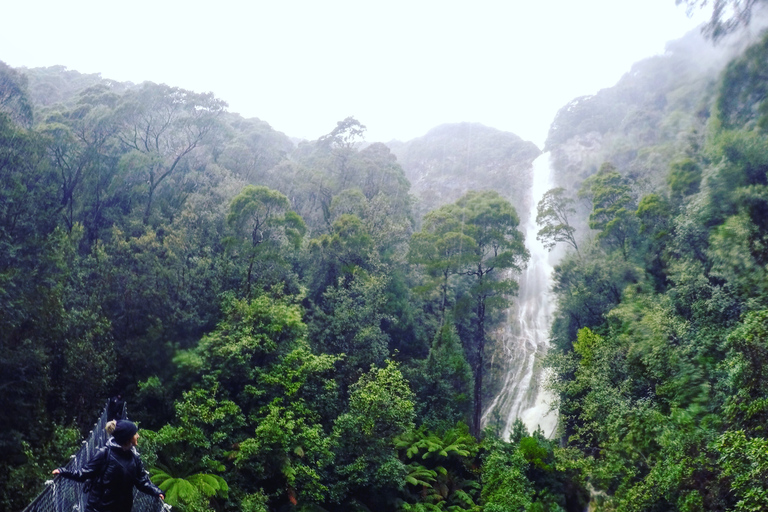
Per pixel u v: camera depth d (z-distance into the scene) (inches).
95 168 1266.0
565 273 1662.2
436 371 1363.2
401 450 1117.1
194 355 888.9
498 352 2101.4
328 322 1246.3
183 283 1024.9
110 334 853.8
